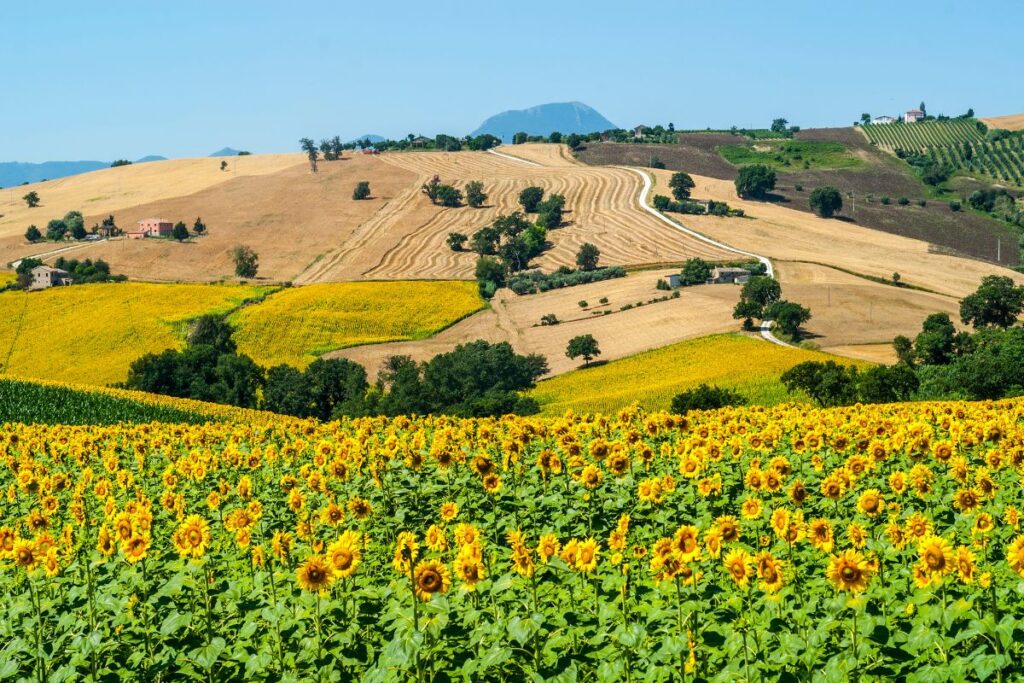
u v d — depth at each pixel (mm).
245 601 13344
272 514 19422
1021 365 76375
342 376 127188
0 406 72438
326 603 12719
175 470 23844
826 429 22531
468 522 18172
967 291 174250
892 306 155750
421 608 12148
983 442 20234
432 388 118000
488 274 198750
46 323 164625
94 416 72375
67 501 22312
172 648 12617
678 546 11852
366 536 17188
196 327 147375
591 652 11562
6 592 15711
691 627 11594
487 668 11430
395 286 185625
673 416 23500
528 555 12305
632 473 19500
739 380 105500
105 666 12680
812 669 10602
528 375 125250
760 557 11391
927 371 88375
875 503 13797
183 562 14719
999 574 12852
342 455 21656
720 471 20500
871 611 11703
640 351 136375
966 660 9969
